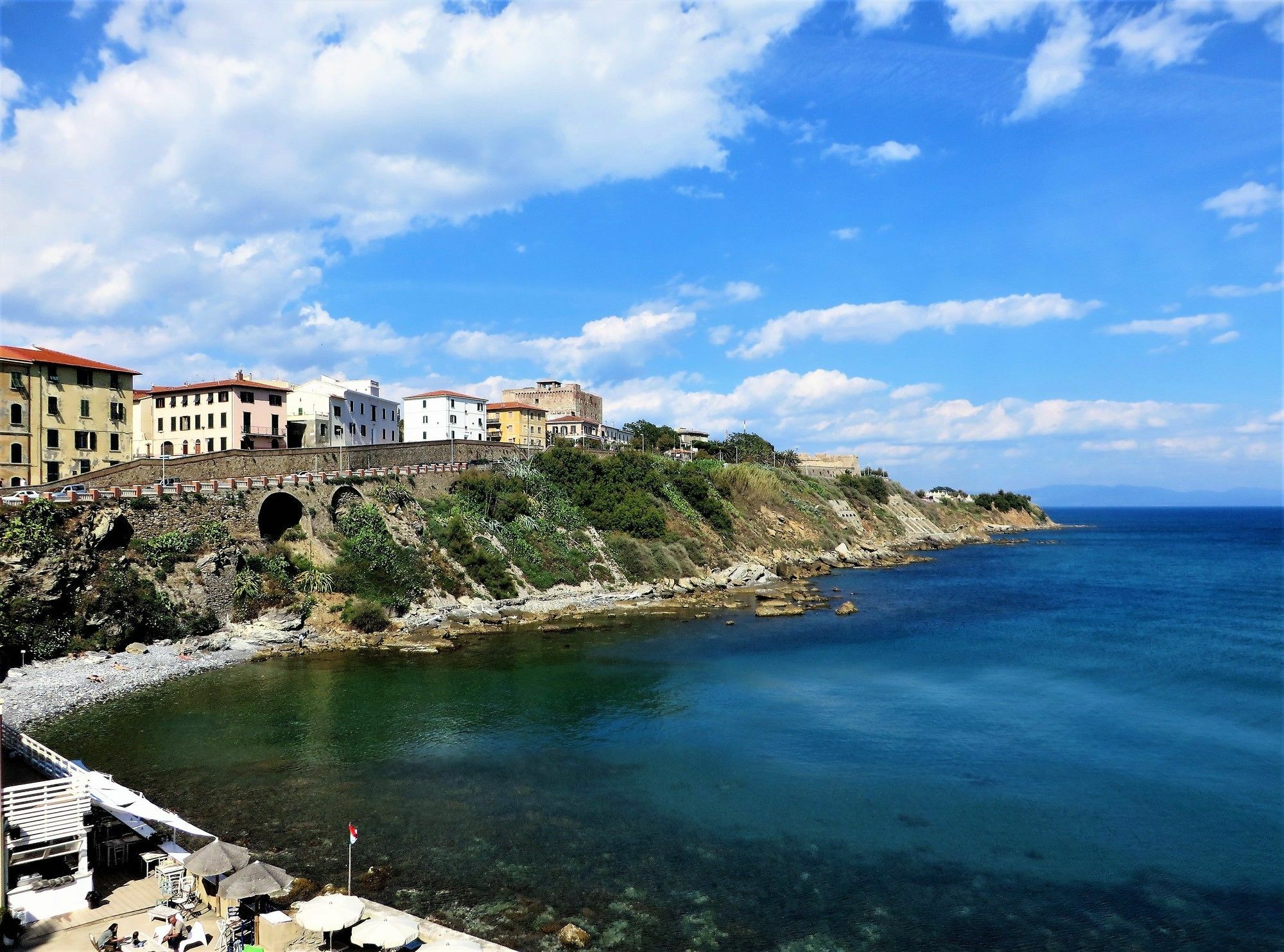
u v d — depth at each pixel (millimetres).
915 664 68125
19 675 56781
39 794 27031
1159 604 104938
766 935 27734
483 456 122562
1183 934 28375
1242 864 33375
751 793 39781
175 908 26391
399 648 71000
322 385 129125
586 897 29812
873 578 132750
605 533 114875
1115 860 33719
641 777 41594
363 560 82188
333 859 32094
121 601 63969
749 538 138625
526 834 34781
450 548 92875
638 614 91125
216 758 43281
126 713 50969
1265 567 159875
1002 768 43781
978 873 32406
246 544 76250
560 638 77125
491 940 26953
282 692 56531
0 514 60719
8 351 81938
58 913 25938
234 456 86625
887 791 40438
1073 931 28438
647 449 190625
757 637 78938
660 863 32531
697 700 56031
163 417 110562
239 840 33500
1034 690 59938
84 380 86688
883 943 27438
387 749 45125
